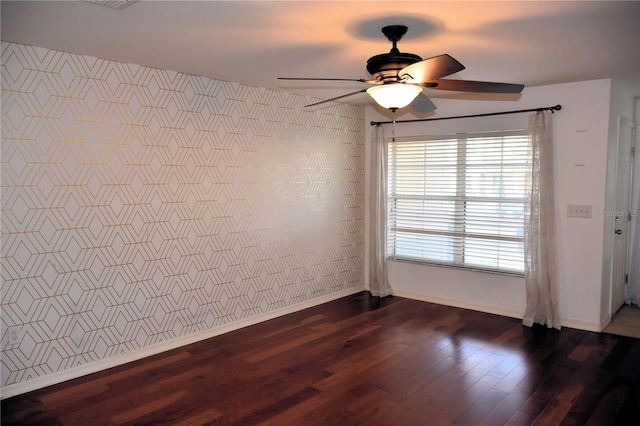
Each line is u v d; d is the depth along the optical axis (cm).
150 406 290
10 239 296
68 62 317
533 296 435
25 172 300
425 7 231
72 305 326
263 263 457
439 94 470
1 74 288
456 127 492
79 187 325
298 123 484
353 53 320
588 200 418
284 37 284
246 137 434
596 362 354
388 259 561
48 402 295
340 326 443
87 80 326
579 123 418
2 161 290
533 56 327
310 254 508
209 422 271
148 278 368
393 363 354
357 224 568
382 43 295
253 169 442
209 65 356
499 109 462
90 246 333
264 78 403
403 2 225
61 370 324
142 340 367
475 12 239
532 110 434
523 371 338
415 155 529
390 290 559
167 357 368
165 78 370
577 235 426
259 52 318
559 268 438
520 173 453
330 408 286
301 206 494
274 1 224
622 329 427
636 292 504
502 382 321
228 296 428
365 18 248
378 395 303
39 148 305
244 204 436
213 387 316
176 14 243
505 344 393
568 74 385
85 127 327
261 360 362
